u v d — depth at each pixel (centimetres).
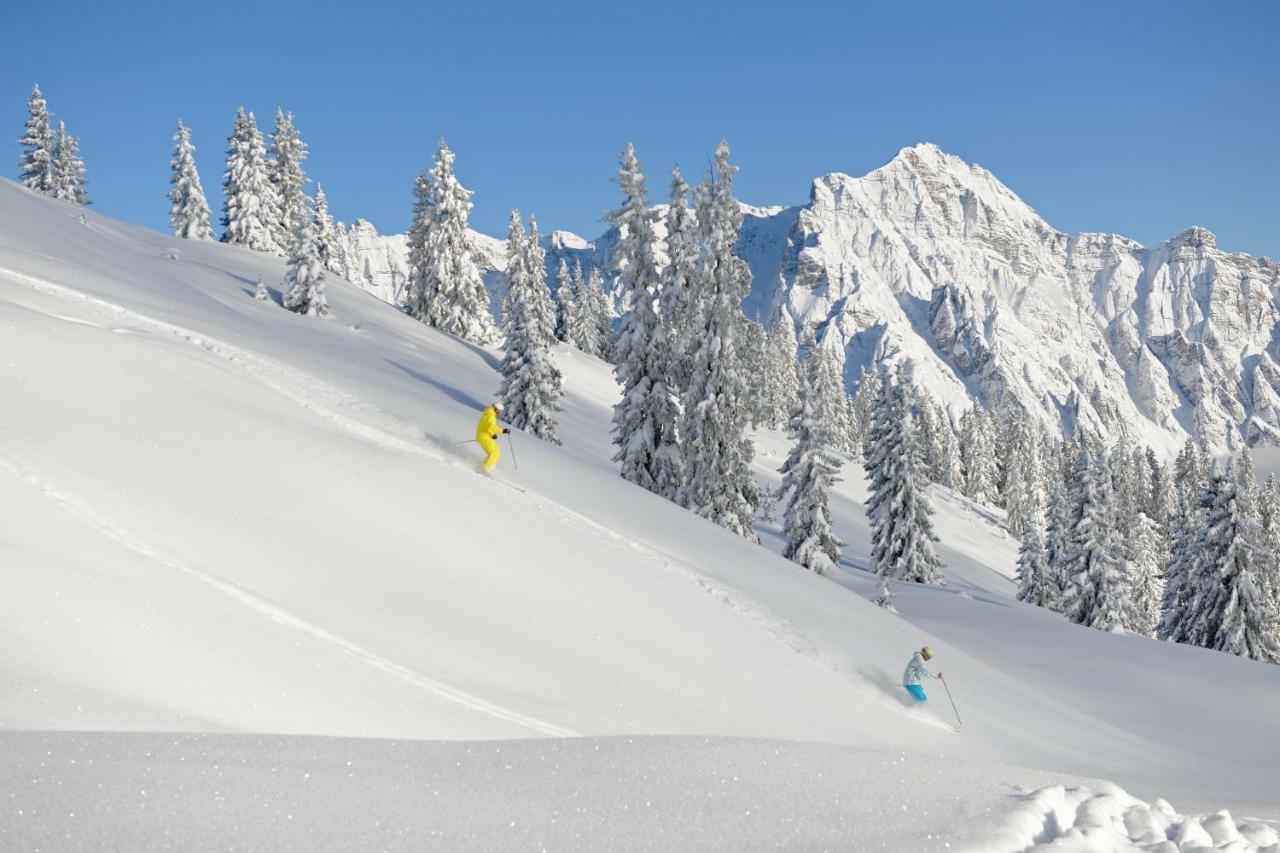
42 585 738
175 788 439
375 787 493
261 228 7950
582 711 975
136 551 866
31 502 865
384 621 966
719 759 659
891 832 525
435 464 1542
